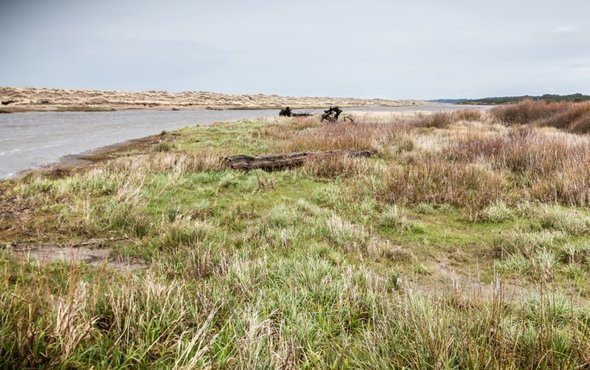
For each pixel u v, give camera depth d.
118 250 4.81
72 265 3.20
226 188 8.63
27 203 6.96
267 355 2.46
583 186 7.02
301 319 3.00
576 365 2.36
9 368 2.17
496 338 2.48
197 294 3.28
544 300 3.19
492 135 14.94
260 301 3.23
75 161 12.76
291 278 3.83
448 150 11.28
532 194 7.34
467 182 8.12
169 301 3.08
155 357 2.53
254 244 5.15
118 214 5.92
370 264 4.58
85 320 2.56
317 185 8.91
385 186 7.94
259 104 111.81
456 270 4.51
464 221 6.41
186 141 16.92
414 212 6.88
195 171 9.95
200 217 6.40
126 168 9.77
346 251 4.96
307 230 5.57
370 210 6.77
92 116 44.12
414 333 2.60
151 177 9.09
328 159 10.26
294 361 2.44
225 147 14.84
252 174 9.84
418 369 2.31
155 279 3.57
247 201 7.51
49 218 6.09
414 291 3.70
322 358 2.57
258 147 14.51
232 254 4.63
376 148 12.52
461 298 3.12
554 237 5.20
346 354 2.66
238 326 2.80
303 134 17.00
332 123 21.98
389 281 3.93
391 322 2.89
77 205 6.51
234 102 112.69
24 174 10.52
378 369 2.35
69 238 5.27
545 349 2.48
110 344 2.52
